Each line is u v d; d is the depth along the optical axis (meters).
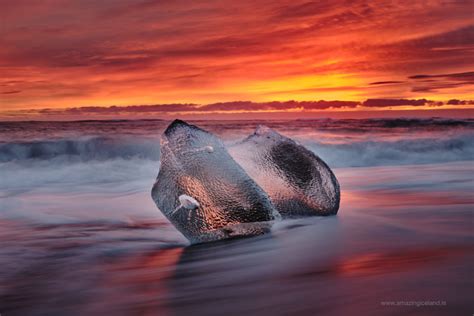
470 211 6.17
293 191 5.64
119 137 16.31
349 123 23.72
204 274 3.93
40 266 4.42
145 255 4.75
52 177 11.35
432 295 3.12
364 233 5.01
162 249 5.00
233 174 5.07
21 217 6.87
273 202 5.55
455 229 5.13
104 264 4.45
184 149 5.01
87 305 3.39
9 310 3.36
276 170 5.63
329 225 5.39
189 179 4.95
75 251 4.96
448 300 3.03
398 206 6.58
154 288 3.66
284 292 3.37
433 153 15.05
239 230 5.00
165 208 4.96
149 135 17.50
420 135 18.75
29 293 3.68
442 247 4.39
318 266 3.95
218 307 3.18
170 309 3.21
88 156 14.21
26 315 3.26
